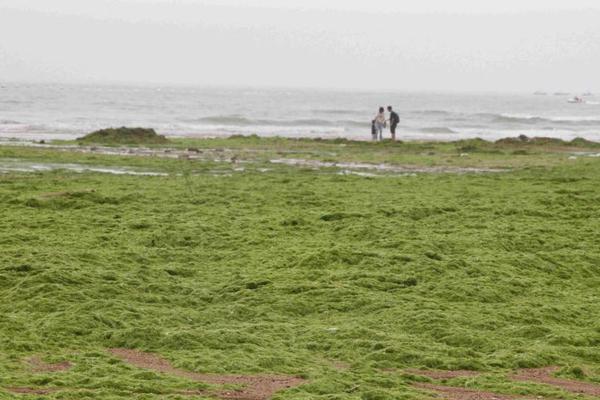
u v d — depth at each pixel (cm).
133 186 3200
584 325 1683
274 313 1650
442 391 1260
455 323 1602
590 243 2441
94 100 15875
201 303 1722
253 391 1211
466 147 5556
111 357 1355
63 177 3459
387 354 1406
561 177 3947
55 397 1127
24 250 2022
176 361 1347
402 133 8375
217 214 2639
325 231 2431
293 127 8856
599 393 1296
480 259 2117
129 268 1945
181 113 11762
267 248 2191
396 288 1834
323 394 1203
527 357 1434
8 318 1514
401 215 2703
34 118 9000
